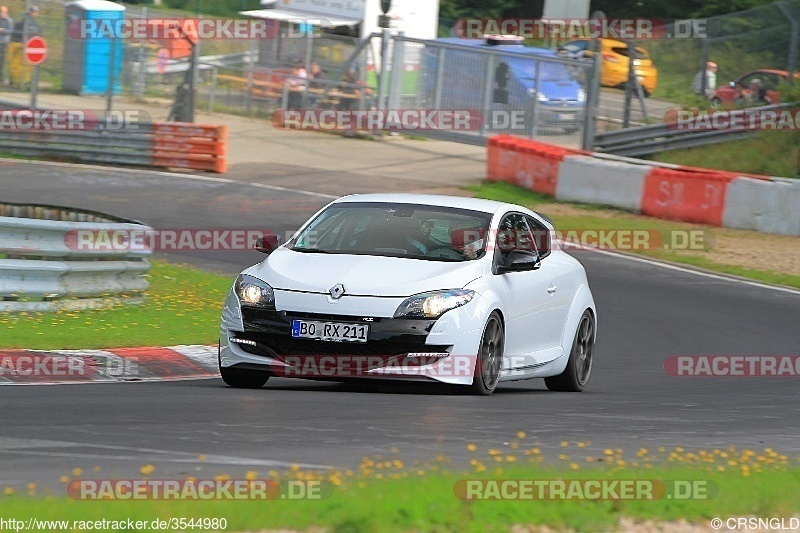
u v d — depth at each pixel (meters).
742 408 33.56
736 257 72.88
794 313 57.78
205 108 122.94
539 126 108.12
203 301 49.38
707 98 108.44
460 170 102.00
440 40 121.06
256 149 105.56
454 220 33.19
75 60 119.88
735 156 101.31
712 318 55.56
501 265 32.22
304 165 99.50
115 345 37.19
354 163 102.19
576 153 94.25
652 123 108.12
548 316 34.50
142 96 121.56
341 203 34.34
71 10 121.31
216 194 84.81
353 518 15.34
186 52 123.38
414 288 29.78
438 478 18.19
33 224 40.56
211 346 39.47
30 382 31.14
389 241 32.16
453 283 30.22
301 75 119.19
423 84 113.88
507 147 95.81
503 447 23.14
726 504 18.02
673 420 29.61
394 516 15.70
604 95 111.62
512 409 29.17
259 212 78.75
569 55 127.69
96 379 32.97
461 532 15.52
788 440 27.30
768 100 105.75
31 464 19.58
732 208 82.19
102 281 44.56
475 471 19.14
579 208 88.38
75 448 21.19
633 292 61.47
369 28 120.06
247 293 30.33
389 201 34.22
